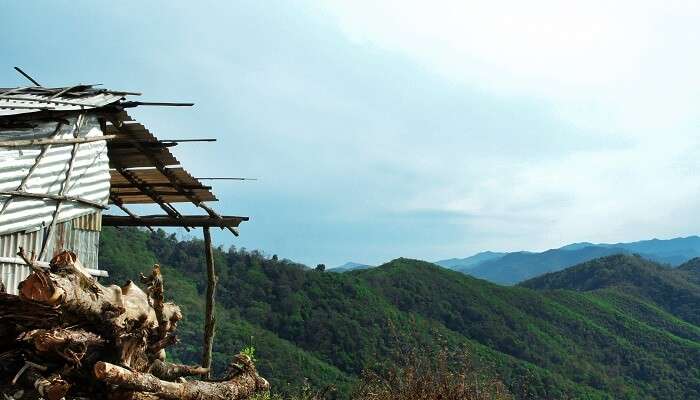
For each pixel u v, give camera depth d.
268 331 65.19
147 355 7.29
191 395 7.20
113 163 11.37
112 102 9.69
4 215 8.50
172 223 13.00
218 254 78.50
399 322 77.44
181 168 11.28
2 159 8.47
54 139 9.06
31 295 5.90
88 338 6.29
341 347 66.19
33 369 6.11
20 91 10.47
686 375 88.62
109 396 6.47
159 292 7.20
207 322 13.01
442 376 9.97
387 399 9.77
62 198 9.32
